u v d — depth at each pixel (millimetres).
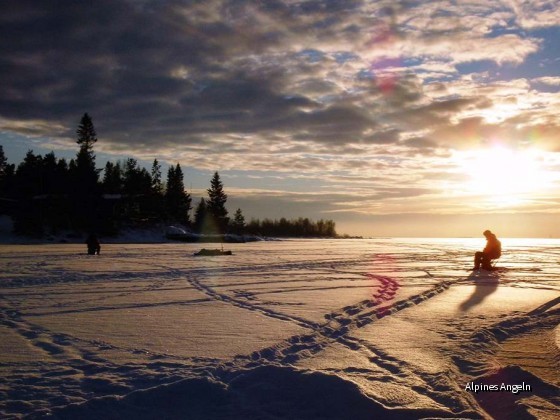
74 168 79562
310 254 36562
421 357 6812
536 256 36219
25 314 10336
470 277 18859
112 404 4938
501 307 11344
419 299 12609
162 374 5926
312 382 5305
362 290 14477
